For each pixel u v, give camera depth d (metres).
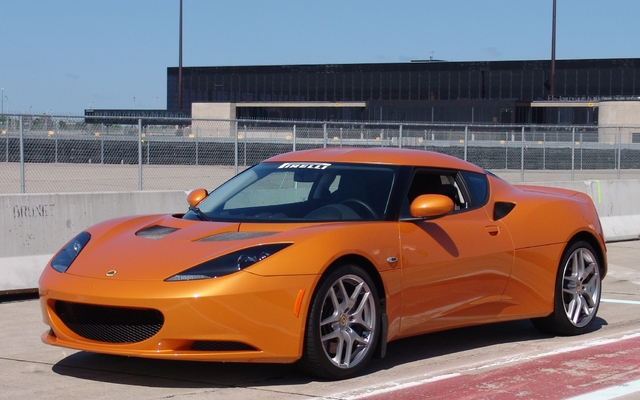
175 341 4.35
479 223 5.64
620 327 6.70
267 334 4.41
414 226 5.20
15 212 8.15
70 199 8.65
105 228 5.33
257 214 5.26
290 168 5.68
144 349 4.39
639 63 52.78
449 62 56.41
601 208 13.71
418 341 6.04
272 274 4.43
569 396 4.58
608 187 13.86
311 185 5.43
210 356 4.36
